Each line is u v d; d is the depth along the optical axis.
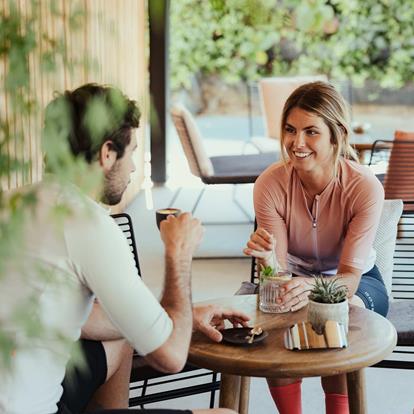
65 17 1.08
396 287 4.52
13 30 0.99
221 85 11.12
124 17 6.93
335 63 10.72
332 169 2.78
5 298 1.57
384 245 3.22
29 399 1.69
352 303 2.69
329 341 2.13
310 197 2.85
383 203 3.06
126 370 2.38
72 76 1.04
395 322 2.84
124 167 1.80
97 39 5.72
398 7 10.41
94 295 1.83
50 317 1.65
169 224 1.95
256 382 3.40
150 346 1.80
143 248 5.75
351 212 2.80
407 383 3.41
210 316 2.27
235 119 11.33
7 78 0.98
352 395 2.48
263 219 2.92
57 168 0.95
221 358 2.09
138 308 1.77
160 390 3.35
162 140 8.03
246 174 5.93
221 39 10.77
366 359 2.09
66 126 0.98
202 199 7.46
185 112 5.76
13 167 0.99
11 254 0.92
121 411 1.86
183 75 10.93
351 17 10.50
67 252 1.70
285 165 2.88
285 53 10.78
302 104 2.70
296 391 2.62
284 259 2.89
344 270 2.77
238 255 5.62
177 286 1.93
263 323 2.36
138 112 1.79
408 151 5.21
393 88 10.77
